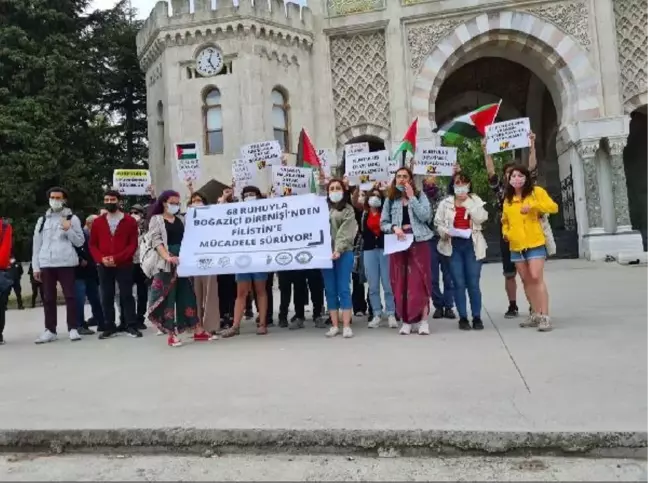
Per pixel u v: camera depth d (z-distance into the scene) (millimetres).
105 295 9641
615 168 20781
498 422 4102
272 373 5988
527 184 7809
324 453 4094
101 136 28328
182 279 8531
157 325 8172
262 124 20547
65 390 5719
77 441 4367
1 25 24688
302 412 4543
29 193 22938
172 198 8531
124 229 9633
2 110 23250
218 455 4168
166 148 21391
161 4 21047
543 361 5859
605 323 7941
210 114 21156
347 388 5215
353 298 10383
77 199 25141
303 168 10164
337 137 22094
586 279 14438
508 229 7941
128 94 34906
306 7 22016
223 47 20703
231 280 9969
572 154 21719
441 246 8242
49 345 9109
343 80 22156
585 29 21016
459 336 7621
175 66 21094
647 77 20828
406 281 8031
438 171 10484
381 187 8859
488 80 28344
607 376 5160
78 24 29734
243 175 11156
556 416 4168
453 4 21344
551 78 22359
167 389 5531
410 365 6016
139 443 4301
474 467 3768
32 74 24516
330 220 8383
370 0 21828
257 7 20641
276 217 8523
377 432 4047
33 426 4527
